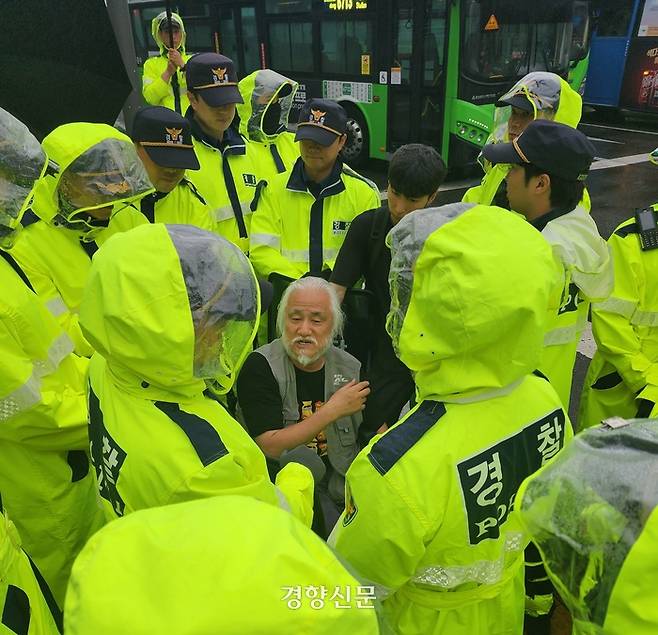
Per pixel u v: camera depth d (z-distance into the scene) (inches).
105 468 50.2
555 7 308.8
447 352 45.4
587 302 84.1
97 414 52.4
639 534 29.5
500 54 304.7
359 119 363.6
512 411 50.3
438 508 46.3
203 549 29.3
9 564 45.8
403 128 335.3
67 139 77.4
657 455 31.9
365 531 47.3
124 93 114.1
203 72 123.3
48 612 51.1
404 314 52.4
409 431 48.8
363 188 121.3
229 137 136.0
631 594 29.4
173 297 43.7
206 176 129.6
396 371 85.7
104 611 27.7
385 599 50.2
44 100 104.8
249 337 49.8
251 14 389.1
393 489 46.3
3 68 99.4
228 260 47.1
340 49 352.2
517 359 46.0
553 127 74.9
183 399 49.3
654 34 454.6
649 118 516.1
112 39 108.4
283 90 161.0
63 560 73.7
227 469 45.7
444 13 295.7
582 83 362.0
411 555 46.4
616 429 34.7
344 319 93.7
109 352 46.0
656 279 82.7
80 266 83.7
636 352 85.0
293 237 118.0
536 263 44.8
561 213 77.7
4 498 68.7
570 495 32.9
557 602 80.8
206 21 414.3
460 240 44.7
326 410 76.6
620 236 86.4
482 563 50.2
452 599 51.3
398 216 89.5
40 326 64.2
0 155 61.8
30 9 98.1
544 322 45.6
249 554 29.0
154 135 99.3
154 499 45.9
